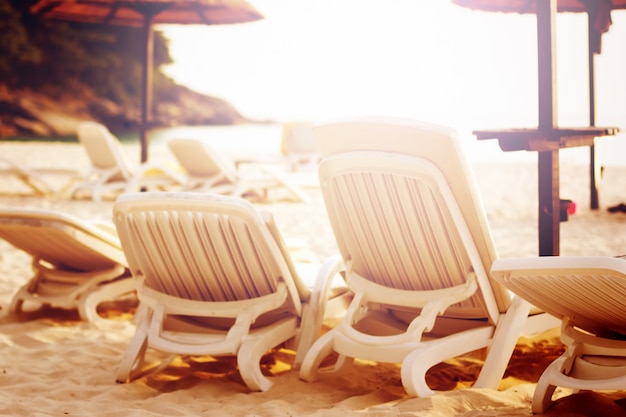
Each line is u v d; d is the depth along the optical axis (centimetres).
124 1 1030
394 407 298
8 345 413
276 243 343
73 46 3931
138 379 356
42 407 309
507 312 338
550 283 273
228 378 363
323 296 374
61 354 397
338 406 305
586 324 305
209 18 1108
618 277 245
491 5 643
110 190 1100
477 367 374
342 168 328
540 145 384
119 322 465
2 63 3762
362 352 332
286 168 1433
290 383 344
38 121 3519
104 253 447
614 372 281
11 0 3838
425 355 315
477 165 1738
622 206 974
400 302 342
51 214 422
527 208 1030
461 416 286
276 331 354
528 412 289
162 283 368
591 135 396
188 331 362
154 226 344
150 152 2336
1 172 1141
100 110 3884
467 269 327
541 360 377
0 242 762
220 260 346
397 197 322
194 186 1079
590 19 897
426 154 309
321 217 950
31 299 474
